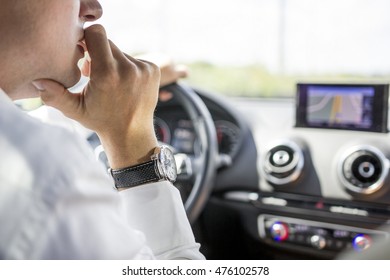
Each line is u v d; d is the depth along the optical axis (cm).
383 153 135
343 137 142
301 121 148
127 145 72
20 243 41
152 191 72
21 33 55
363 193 137
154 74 73
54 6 56
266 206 153
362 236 140
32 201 41
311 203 147
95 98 69
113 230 48
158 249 69
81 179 45
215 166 136
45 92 64
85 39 69
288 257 156
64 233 43
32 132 44
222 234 165
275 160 149
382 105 136
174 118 162
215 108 165
